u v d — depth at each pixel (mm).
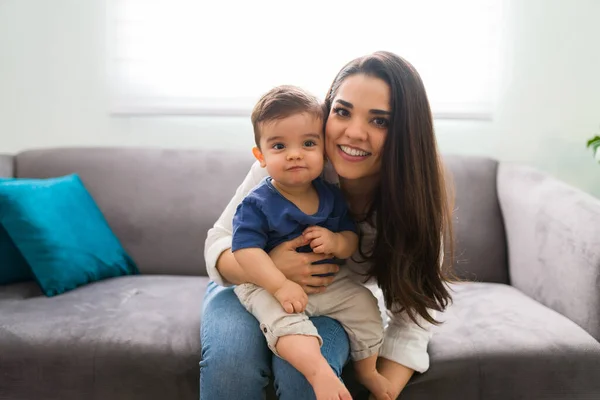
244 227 1228
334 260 1333
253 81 2258
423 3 2229
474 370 1331
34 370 1334
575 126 2281
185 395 1328
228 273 1321
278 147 1230
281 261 1227
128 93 2268
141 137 2295
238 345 1198
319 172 1251
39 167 2008
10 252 1746
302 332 1145
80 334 1366
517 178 1960
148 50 2248
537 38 2246
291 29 2238
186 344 1351
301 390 1139
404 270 1290
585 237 1516
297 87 1296
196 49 2246
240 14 2234
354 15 2234
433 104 2262
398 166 1264
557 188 1762
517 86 2266
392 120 1244
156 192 1992
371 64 1259
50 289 1635
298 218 1243
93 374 1331
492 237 1978
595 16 2229
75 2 2238
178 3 2229
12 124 2305
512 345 1370
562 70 2258
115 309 1516
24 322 1413
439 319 1538
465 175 2049
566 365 1347
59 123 2301
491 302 1657
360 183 1377
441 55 2246
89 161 2023
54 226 1721
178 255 1955
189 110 2246
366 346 1253
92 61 2264
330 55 2244
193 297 1648
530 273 1786
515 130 2285
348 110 1247
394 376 1283
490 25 2238
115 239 1905
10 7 2242
